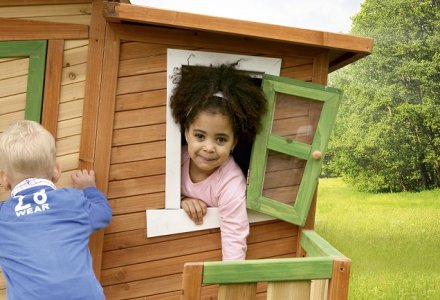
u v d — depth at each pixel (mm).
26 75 1521
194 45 1547
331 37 1480
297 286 1355
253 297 1338
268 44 1582
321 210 3504
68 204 1361
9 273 1277
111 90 1531
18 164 1341
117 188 1576
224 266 1299
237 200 1582
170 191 1594
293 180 1625
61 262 1269
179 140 1575
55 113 1526
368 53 1526
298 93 1547
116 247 1603
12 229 1300
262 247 1682
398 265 3260
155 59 1550
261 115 1565
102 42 1518
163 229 1601
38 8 1502
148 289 1630
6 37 1493
